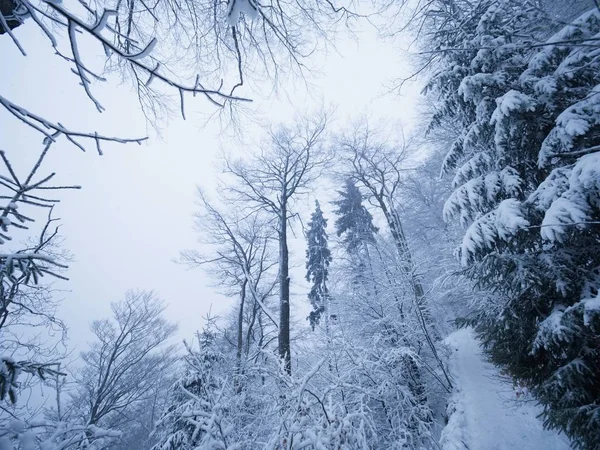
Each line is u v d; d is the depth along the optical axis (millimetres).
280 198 12445
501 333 4746
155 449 8234
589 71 4117
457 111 6309
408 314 8883
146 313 18000
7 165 1515
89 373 15297
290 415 3695
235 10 1395
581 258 4113
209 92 1641
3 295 1707
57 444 1903
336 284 13766
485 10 5566
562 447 4500
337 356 6336
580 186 3486
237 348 12664
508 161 5004
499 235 4316
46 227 1812
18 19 1522
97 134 1575
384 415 6926
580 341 3730
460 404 6500
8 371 1628
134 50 3773
